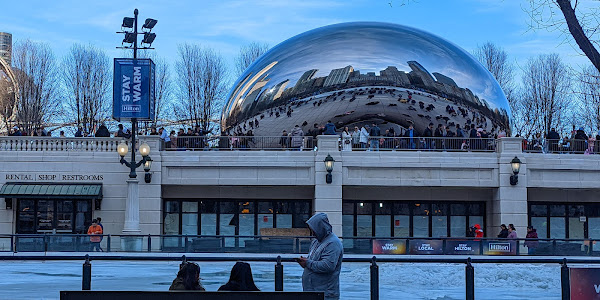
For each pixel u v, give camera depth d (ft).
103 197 117.39
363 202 122.31
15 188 115.55
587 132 197.26
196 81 202.08
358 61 141.90
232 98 153.17
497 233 116.78
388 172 115.85
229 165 116.57
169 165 116.98
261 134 143.64
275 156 116.16
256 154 116.67
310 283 34.37
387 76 140.36
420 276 67.36
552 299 53.83
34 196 114.73
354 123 139.95
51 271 73.82
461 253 93.09
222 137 119.85
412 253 93.04
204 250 89.81
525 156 116.78
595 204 124.57
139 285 60.49
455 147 118.21
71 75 194.90
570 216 124.16
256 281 63.72
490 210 121.39
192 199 121.39
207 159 116.98
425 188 121.49
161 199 118.21
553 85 198.59
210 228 121.39
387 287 61.52
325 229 34.53
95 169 117.60
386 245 92.84
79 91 193.47
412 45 145.79
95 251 88.74
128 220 108.68
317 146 116.98
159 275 70.79
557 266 83.71
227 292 27.89
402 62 142.31
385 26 151.84
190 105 201.16
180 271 34.55
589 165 117.60
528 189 122.72
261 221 121.90
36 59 196.44
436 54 145.89
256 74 150.10
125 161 109.50
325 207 114.52
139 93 108.78
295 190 121.80
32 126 188.34
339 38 147.23
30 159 117.39
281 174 116.16
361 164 115.34
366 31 148.66
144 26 129.59
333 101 140.05
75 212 117.91
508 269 73.00
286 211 122.42
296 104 141.28
